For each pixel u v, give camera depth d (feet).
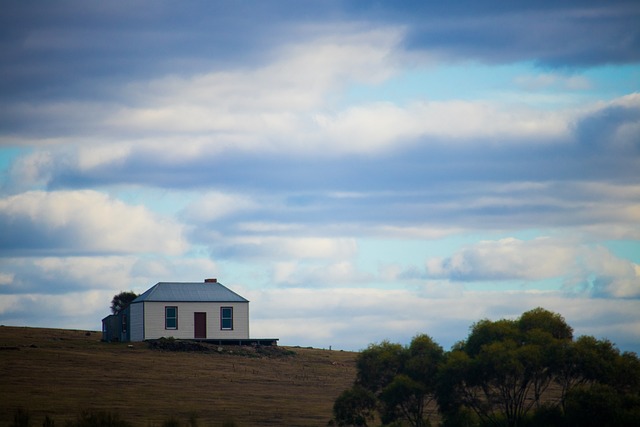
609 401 566.77
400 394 610.24
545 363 598.75
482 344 631.56
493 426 600.39
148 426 583.58
